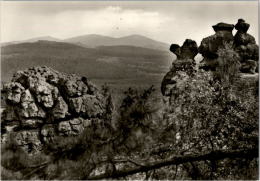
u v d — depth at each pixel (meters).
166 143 11.62
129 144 11.30
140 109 11.57
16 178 10.91
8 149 11.60
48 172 10.98
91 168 11.09
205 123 12.20
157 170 11.66
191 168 11.80
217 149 12.06
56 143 11.58
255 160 12.03
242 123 12.32
